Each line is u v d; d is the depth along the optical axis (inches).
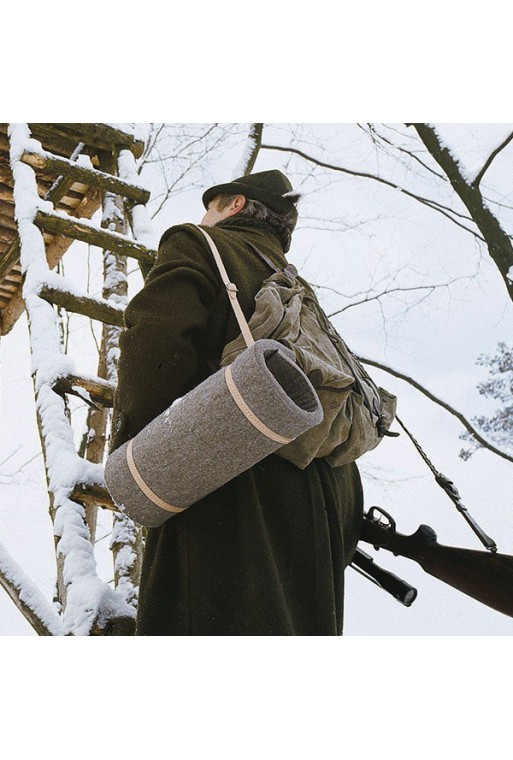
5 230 167.8
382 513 74.2
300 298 64.1
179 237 64.7
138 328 57.4
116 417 59.4
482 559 68.2
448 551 70.1
